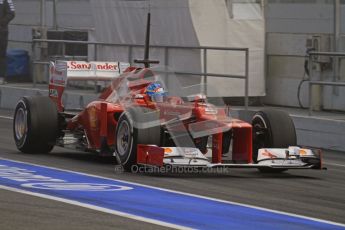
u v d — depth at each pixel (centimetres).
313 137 4184
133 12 5316
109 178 2833
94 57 5362
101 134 3164
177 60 4966
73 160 3322
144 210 2275
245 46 5028
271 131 3019
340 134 4031
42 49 5847
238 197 2548
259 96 5081
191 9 4906
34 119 3397
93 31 5856
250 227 2108
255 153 3098
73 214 2191
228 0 4966
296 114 4444
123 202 2383
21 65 6244
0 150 3594
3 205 2289
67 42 5388
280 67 5097
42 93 5447
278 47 5097
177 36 5019
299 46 4944
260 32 5066
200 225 2105
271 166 2873
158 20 5128
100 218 2148
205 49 4659
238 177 2994
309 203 2503
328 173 3244
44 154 3503
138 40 5300
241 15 5019
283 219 2230
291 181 2958
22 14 6612
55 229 2012
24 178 2786
